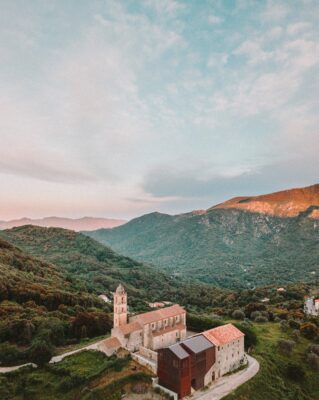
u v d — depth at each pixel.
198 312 173.00
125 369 75.12
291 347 97.00
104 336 103.44
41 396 67.94
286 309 160.38
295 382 84.56
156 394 68.69
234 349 84.62
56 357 82.44
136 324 87.38
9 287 128.75
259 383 77.69
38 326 96.81
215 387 73.81
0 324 94.25
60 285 167.75
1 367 78.50
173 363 69.50
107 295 195.88
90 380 70.31
